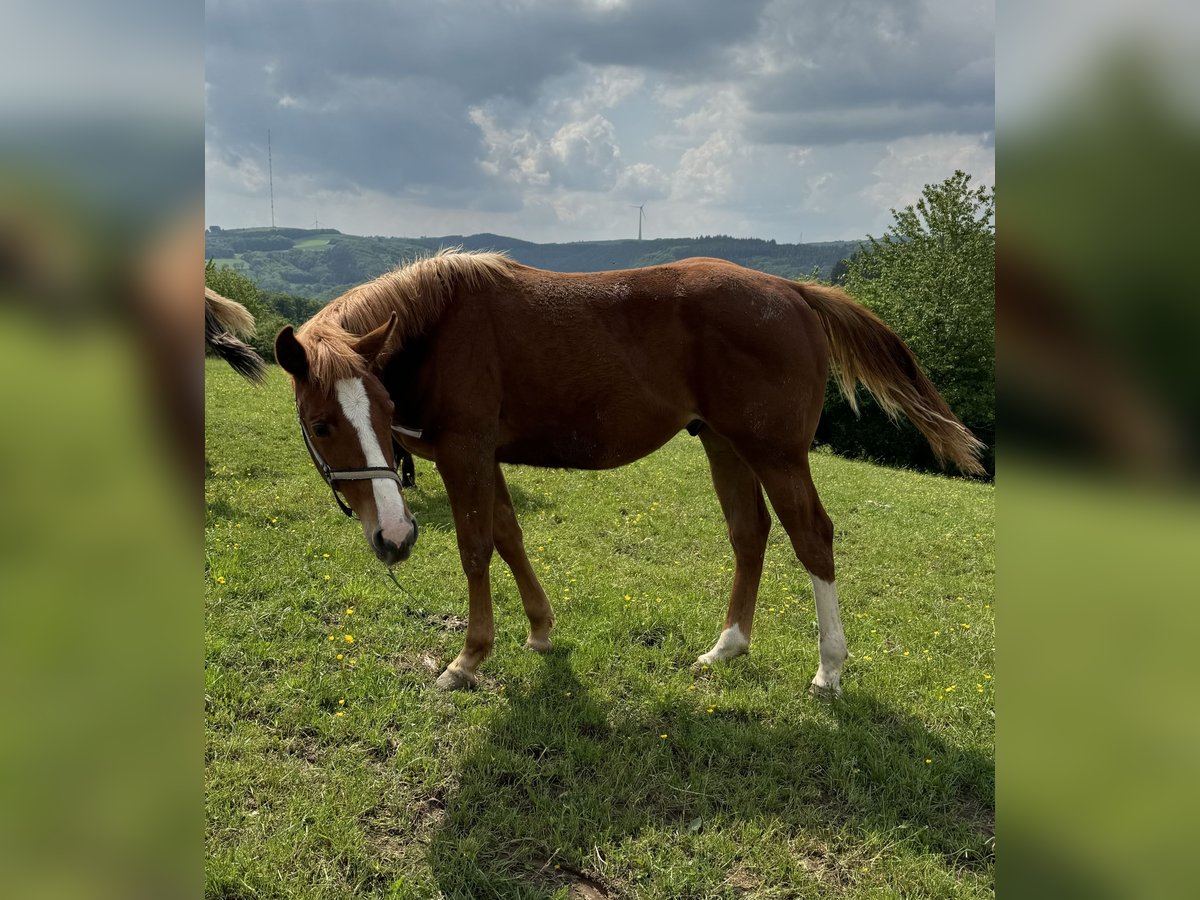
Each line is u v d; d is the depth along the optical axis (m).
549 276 4.23
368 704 3.84
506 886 2.78
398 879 2.74
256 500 7.11
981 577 7.29
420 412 4.13
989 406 25.52
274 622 4.52
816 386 4.22
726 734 3.80
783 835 3.13
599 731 3.83
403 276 4.05
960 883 2.89
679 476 10.68
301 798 3.10
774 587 6.14
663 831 3.11
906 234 30.14
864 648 5.04
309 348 3.50
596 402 4.14
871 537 8.54
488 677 4.30
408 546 3.37
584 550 6.83
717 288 4.10
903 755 3.67
